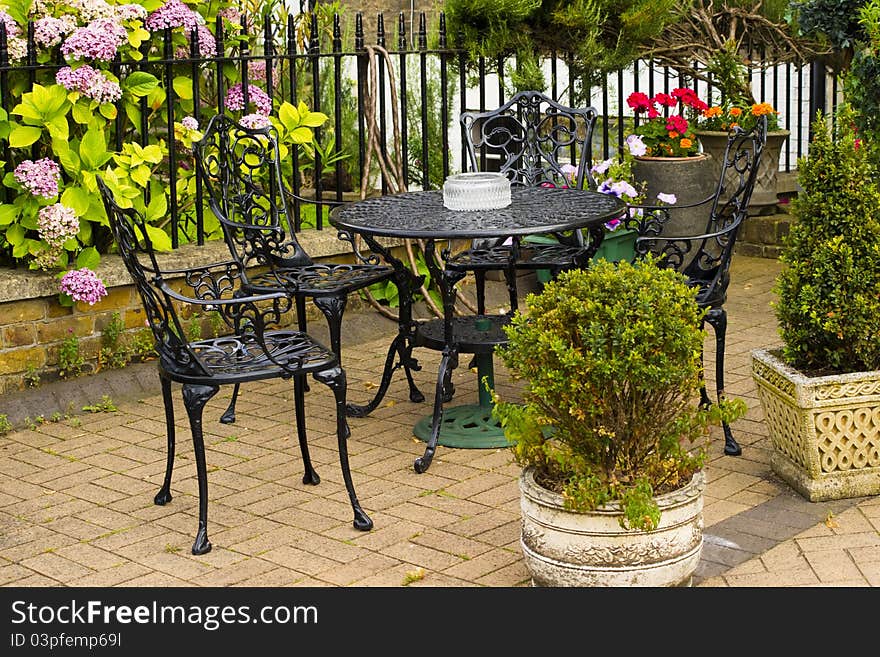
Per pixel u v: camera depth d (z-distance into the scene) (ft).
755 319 24.77
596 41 27.35
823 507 15.46
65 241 20.29
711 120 29.91
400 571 14.05
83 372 20.94
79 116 20.65
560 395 12.45
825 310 15.46
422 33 25.27
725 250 17.87
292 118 23.22
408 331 19.53
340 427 15.21
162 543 15.06
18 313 20.16
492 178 18.39
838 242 15.33
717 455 17.48
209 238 23.62
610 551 12.26
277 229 19.40
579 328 12.36
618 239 26.20
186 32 22.81
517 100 22.30
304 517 15.75
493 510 15.78
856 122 21.68
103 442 18.84
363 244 24.20
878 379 15.24
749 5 29.40
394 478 17.04
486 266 19.70
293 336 16.30
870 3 22.04
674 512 12.27
